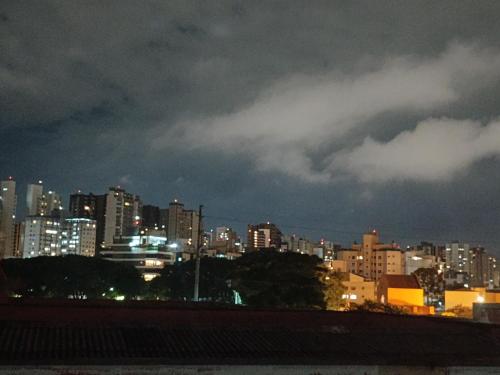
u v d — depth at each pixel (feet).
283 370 68.54
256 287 187.21
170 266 385.70
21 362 59.31
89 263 350.02
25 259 341.41
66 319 72.69
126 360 62.75
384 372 72.69
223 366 66.33
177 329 74.54
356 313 85.20
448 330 86.79
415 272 437.99
